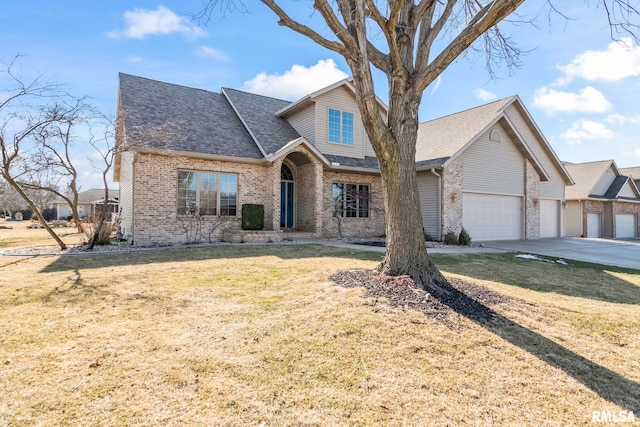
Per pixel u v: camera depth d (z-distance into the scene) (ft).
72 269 25.34
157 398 9.37
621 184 85.51
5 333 13.21
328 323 14.26
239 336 13.23
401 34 20.93
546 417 9.04
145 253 33.81
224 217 45.60
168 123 43.73
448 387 10.21
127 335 13.24
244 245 40.45
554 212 71.77
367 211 58.18
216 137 47.37
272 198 47.16
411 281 18.47
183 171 43.14
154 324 14.39
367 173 57.21
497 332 13.98
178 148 41.81
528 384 10.54
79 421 8.38
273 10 19.43
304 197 53.62
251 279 22.08
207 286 20.36
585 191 81.05
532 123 66.28
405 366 11.26
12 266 26.58
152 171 40.75
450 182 51.78
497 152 58.18
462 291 18.69
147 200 40.40
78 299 17.61
